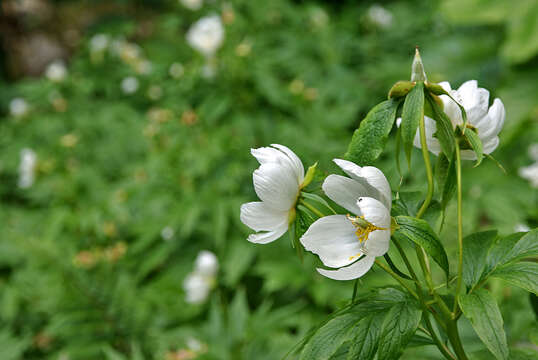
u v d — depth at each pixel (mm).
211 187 3936
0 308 3770
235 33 4621
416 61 1007
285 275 3350
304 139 3895
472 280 1086
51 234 4371
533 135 3836
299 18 6004
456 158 1049
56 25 10977
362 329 997
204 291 3320
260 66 4270
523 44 4434
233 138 3988
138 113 6430
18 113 6797
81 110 6777
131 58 6844
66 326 3369
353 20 6523
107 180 5430
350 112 4332
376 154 1035
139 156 5570
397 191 1062
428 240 957
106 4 11203
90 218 4445
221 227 3654
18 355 3455
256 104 4238
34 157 4828
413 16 6410
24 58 10430
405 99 1010
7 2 10234
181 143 4180
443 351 1097
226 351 2818
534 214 1770
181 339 3072
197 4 6043
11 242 4047
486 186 3459
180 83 4430
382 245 971
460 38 5707
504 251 1079
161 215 4164
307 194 1087
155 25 9055
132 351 3281
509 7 4621
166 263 4180
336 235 1030
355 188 1029
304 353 1004
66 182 4926
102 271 3656
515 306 1786
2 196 6125
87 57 8094
